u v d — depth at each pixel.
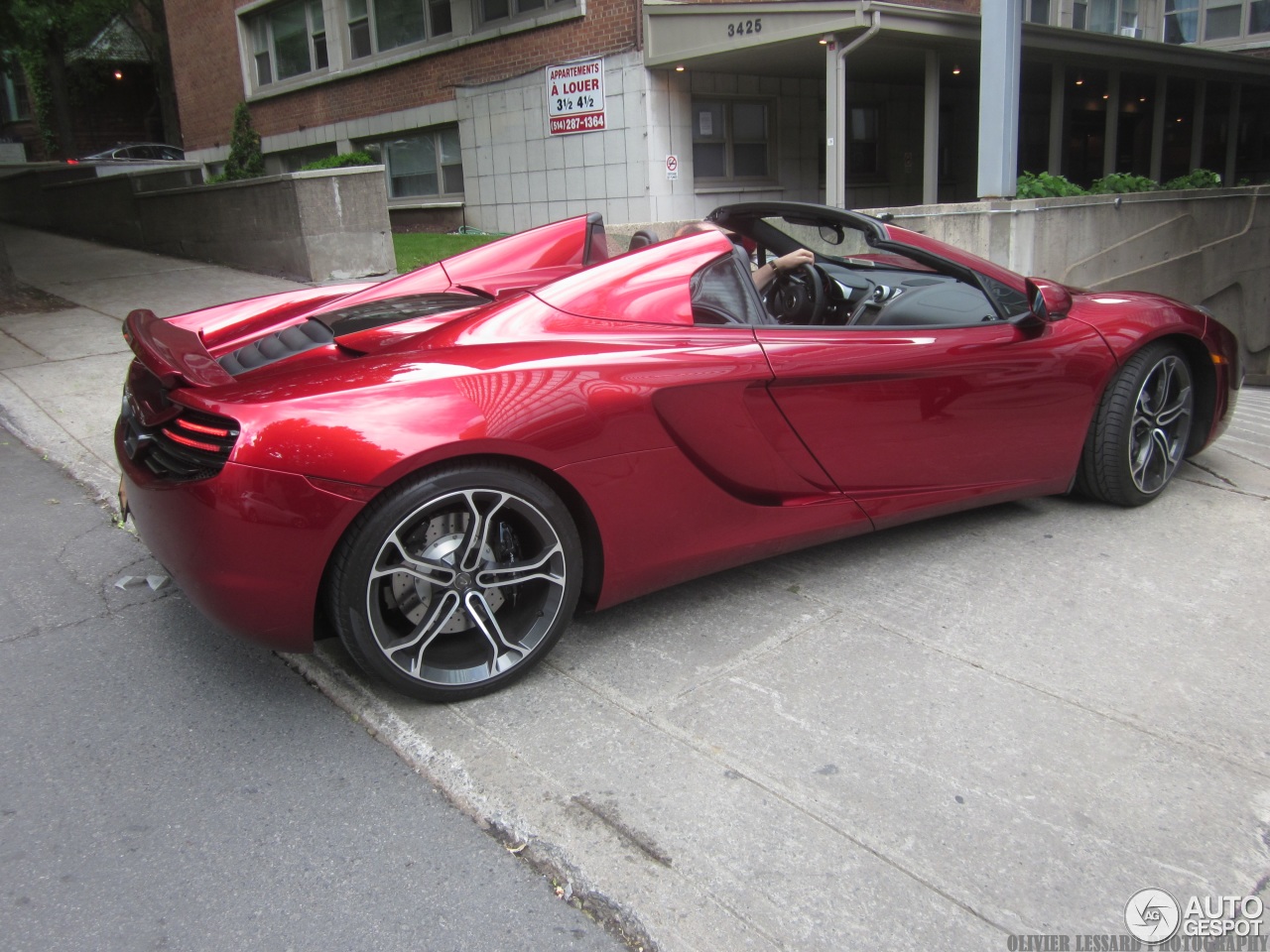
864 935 1.87
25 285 9.17
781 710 2.62
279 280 9.49
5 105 30.39
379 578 2.45
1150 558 3.56
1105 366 3.71
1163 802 2.24
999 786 2.29
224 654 2.99
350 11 16.20
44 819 2.23
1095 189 11.24
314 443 2.33
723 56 11.43
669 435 2.79
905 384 3.23
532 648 2.71
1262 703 2.63
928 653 2.91
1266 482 4.39
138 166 19.41
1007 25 8.23
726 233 3.29
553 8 12.84
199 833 2.19
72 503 4.26
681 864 2.05
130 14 24.27
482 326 2.76
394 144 16.33
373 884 2.04
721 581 3.44
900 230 3.59
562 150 13.23
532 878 2.06
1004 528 3.89
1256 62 17.55
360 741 2.55
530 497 2.57
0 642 3.06
